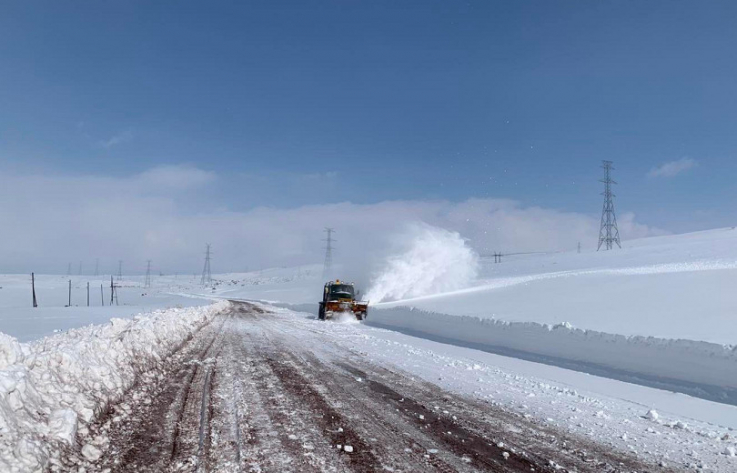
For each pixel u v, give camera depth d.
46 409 4.63
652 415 6.80
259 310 37.72
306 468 4.46
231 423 5.80
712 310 14.20
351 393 7.72
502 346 15.22
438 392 8.05
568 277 29.66
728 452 5.36
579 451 5.32
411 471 4.52
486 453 5.14
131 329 9.45
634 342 11.70
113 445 4.80
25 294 85.62
